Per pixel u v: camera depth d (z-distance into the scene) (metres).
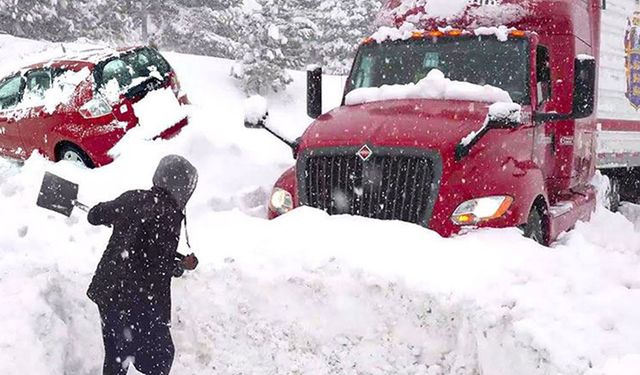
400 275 4.40
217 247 5.12
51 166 7.79
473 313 4.06
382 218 5.26
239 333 4.83
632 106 9.62
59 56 10.02
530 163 5.78
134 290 4.23
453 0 6.99
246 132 11.98
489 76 6.29
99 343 5.15
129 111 9.15
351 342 4.49
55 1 25.38
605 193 9.05
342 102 6.83
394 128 5.41
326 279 4.58
